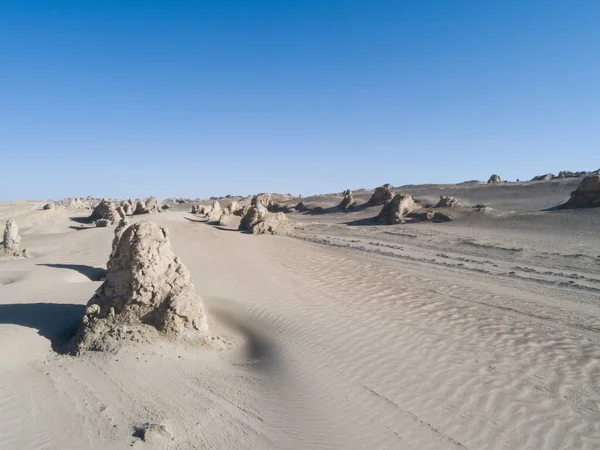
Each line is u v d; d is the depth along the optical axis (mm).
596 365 8617
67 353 8422
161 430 5598
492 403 7133
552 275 17375
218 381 7500
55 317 10391
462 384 7789
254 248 24000
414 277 16906
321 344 9727
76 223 43406
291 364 8555
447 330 10656
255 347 9711
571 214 31219
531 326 10977
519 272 18062
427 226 34969
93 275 16750
